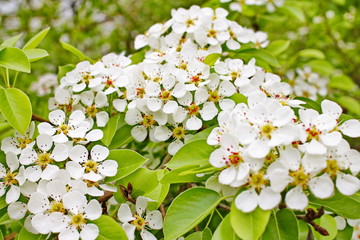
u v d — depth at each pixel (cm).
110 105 41
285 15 57
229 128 32
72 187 33
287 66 57
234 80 39
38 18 72
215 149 33
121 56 43
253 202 29
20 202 34
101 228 32
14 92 35
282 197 31
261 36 49
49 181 34
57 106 41
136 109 38
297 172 29
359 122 32
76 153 35
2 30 69
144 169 35
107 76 39
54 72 69
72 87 40
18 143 37
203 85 38
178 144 37
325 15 64
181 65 39
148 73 38
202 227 37
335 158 30
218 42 42
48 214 32
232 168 31
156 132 38
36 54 38
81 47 74
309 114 32
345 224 37
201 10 43
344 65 71
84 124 37
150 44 44
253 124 31
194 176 33
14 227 38
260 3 52
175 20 43
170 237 31
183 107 37
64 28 71
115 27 73
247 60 45
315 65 60
